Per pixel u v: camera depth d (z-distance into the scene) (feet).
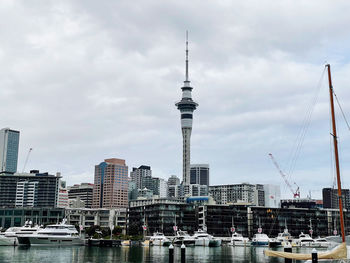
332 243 219.00
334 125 253.65
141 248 588.91
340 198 238.07
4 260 365.81
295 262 308.40
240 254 479.82
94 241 620.49
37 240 568.00
